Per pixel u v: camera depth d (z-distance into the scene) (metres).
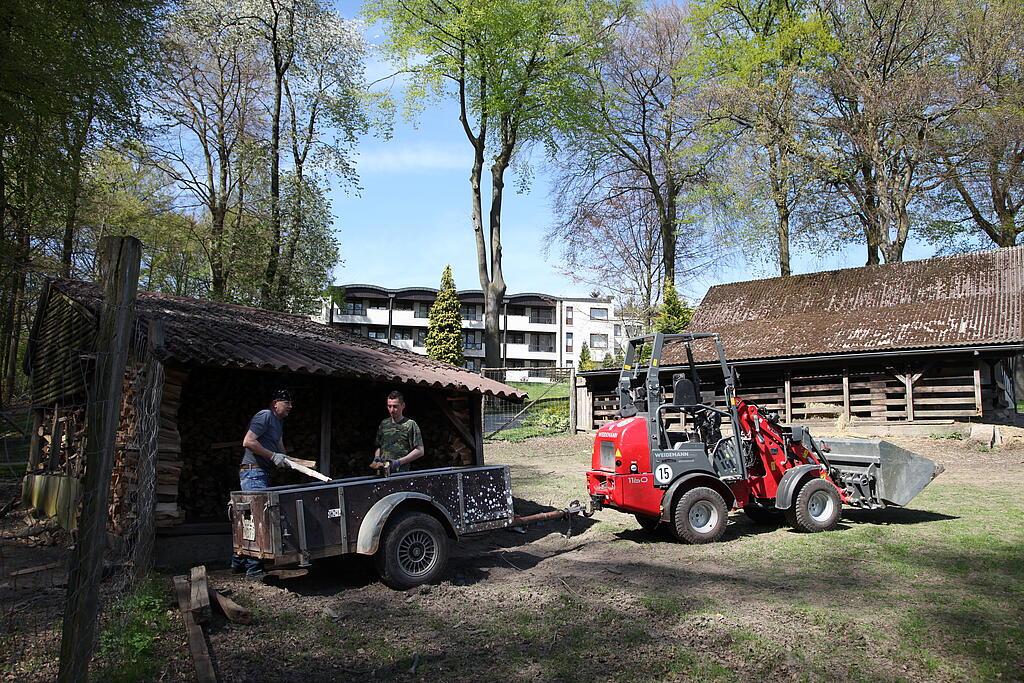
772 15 31.56
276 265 26.64
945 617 5.61
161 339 7.59
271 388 9.98
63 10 11.14
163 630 5.41
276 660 4.99
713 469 9.03
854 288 24.77
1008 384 22.64
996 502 10.91
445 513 7.25
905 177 26.38
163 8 13.30
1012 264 21.83
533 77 30.16
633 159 35.69
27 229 15.27
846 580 6.86
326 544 6.52
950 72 24.66
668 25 33.88
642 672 4.69
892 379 20.23
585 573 7.48
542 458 19.27
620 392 9.52
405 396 11.50
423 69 29.14
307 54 27.19
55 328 12.53
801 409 21.78
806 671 4.64
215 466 9.32
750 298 27.06
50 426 12.76
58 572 7.31
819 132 27.44
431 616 6.00
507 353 72.00
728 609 6.04
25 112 11.49
